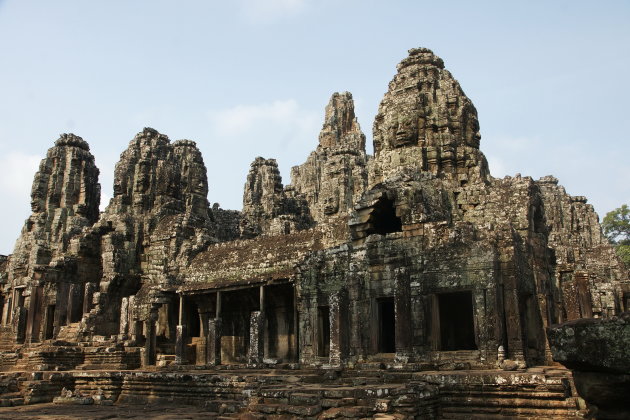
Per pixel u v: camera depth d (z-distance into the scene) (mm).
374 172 34219
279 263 33781
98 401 24375
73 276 45250
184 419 17859
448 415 16844
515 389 16156
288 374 22812
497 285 21594
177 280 36938
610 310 38500
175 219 43938
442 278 22844
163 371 25812
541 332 23703
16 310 45625
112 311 42438
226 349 36062
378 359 23672
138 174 47781
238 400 19688
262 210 66438
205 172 53062
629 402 8172
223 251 38281
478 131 35062
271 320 34469
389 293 24250
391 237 24750
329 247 30031
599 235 63344
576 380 8555
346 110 93562
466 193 29969
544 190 57938
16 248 54094
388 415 14703
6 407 23781
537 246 26578
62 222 53812
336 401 15703
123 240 44656
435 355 22141
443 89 34406
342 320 24656
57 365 34875
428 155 32625
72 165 55719
